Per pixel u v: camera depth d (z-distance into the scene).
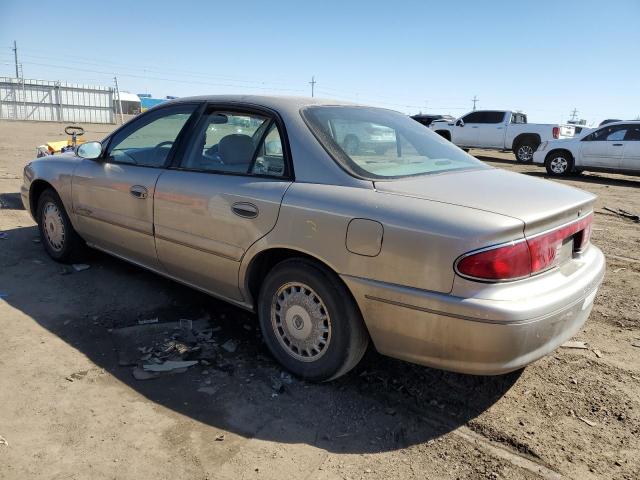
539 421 2.87
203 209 3.46
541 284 2.59
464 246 2.45
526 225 2.50
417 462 2.53
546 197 2.88
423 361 2.69
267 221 3.10
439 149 3.71
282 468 2.44
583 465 2.54
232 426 2.73
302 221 2.95
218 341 3.62
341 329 2.92
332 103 3.65
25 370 3.13
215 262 3.47
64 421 2.69
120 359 3.30
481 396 3.10
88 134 26.50
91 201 4.41
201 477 2.36
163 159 3.92
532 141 20.66
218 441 2.61
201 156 3.66
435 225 2.53
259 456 2.52
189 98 3.96
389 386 3.17
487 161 21.39
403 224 2.61
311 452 2.57
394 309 2.66
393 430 2.76
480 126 22.03
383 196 2.79
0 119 42.56
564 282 2.71
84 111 46.88
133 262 4.33
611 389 3.19
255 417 2.82
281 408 2.91
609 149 14.54
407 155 3.45
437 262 2.51
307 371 3.12
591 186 13.46
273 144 3.29
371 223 2.70
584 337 3.90
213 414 2.82
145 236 3.96
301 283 3.05
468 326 2.46
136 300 4.23
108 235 4.37
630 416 2.93
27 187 5.20
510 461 2.55
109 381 3.07
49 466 2.38
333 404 2.96
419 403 3.01
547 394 3.13
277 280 3.18
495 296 2.43
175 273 3.92
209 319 3.95
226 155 3.50
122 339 3.57
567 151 15.38
